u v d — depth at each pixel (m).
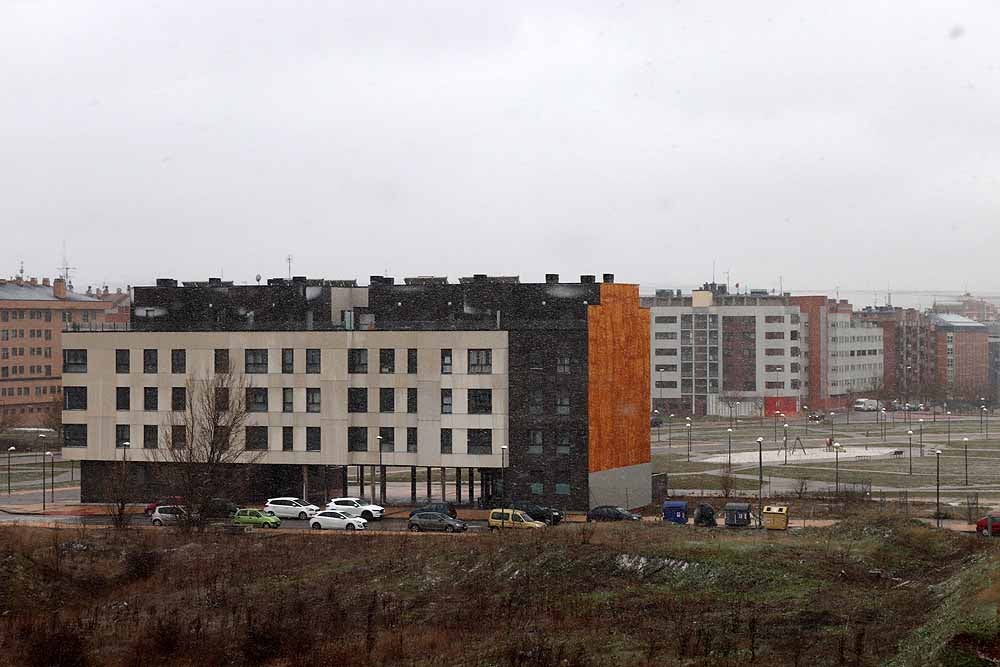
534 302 149.00
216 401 128.25
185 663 82.44
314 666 79.94
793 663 72.69
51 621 91.12
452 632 85.81
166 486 147.88
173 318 157.12
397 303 152.88
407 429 144.12
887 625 77.75
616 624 83.69
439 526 125.81
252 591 98.94
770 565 92.12
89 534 117.62
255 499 148.25
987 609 69.69
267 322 154.75
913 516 128.25
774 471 193.00
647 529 109.75
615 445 146.62
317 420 145.62
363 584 99.69
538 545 102.25
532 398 141.62
